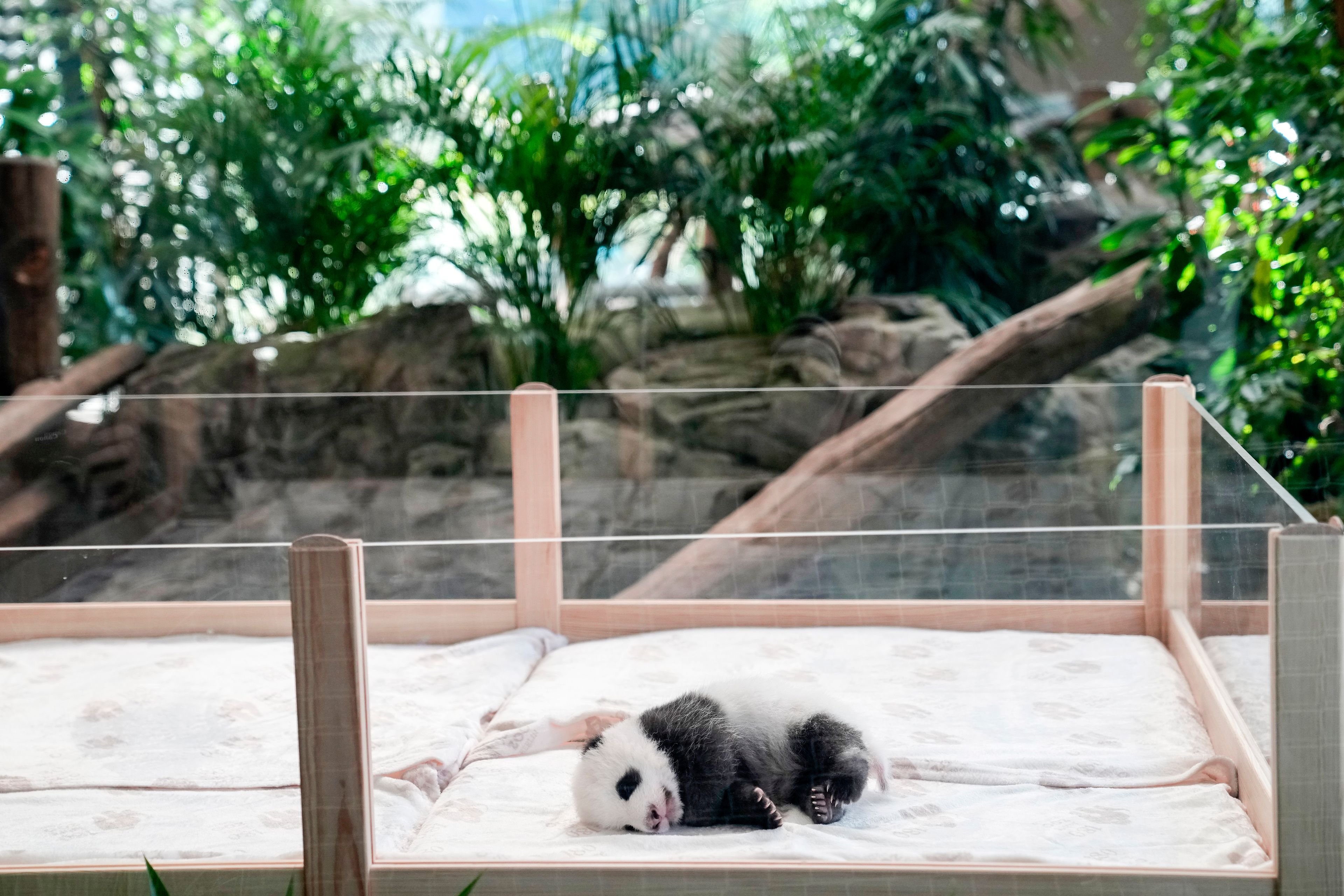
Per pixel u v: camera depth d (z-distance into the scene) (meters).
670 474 2.87
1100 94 4.88
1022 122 4.90
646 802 1.26
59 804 1.34
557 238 4.59
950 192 4.54
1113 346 3.99
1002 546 1.69
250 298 4.89
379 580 1.49
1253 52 3.51
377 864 1.23
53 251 4.19
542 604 1.66
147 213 4.84
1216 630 1.56
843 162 4.52
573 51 4.68
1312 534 1.13
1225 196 3.66
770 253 4.62
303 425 2.94
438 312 4.41
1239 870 1.18
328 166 4.50
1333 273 3.32
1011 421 2.62
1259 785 1.28
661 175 4.54
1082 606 1.75
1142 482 2.19
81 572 1.48
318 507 2.94
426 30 4.80
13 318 4.13
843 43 4.70
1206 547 1.63
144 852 1.28
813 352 4.19
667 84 4.62
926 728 1.45
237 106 4.68
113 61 4.94
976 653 1.64
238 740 1.37
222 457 2.90
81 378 4.19
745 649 1.63
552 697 1.49
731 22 4.75
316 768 1.20
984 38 4.68
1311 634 1.14
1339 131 3.40
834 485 2.55
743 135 4.60
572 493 2.83
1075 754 1.42
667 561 1.68
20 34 4.86
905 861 1.21
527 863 1.22
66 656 1.48
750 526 2.55
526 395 2.34
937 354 4.17
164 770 1.37
